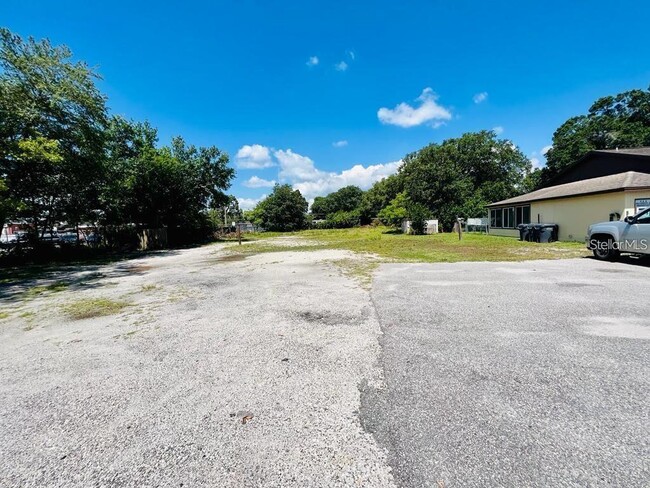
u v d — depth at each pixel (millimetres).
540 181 33750
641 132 26156
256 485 1658
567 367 2814
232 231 35188
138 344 3691
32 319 4934
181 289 6688
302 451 1897
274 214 46625
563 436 1951
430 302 4996
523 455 1806
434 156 34281
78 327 4445
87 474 1771
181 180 20625
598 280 6242
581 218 14641
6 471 1812
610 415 2143
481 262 9039
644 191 12297
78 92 13141
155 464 1827
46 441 2062
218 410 2338
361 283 6582
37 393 2672
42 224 14648
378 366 2941
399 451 1871
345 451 1887
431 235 22609
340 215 49594
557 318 4102
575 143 28250
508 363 2920
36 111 12328
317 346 3447
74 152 13703
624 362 2879
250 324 4258
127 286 7305
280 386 2650
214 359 3209
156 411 2352
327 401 2412
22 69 12148
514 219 20266
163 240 19500
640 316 4082
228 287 6699
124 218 18500
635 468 1685
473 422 2109
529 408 2244
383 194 46656
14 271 10383
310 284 6664
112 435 2100
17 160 12148
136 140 18312
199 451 1924
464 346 3320
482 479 1647
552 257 9781
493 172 36156
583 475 1651
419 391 2502
